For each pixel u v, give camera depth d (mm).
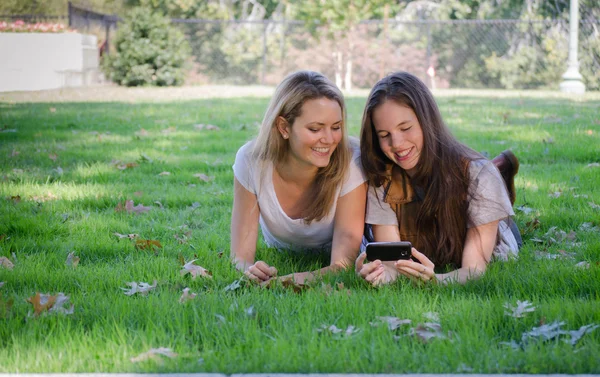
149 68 18203
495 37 19469
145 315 2562
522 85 18750
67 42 17875
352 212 3258
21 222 4055
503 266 3182
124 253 3600
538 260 3299
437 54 19547
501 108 11188
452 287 2887
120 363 2164
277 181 3273
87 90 16422
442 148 3096
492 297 2771
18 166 6066
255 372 2104
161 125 9180
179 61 18594
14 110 10922
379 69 18594
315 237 3428
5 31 18016
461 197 3123
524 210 4387
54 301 2723
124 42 18234
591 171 5598
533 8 19672
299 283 2963
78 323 2527
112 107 11648
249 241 3383
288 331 2367
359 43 18219
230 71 20406
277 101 3066
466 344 2244
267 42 20359
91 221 4191
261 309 2611
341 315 2535
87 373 2096
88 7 23719
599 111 10625
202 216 4441
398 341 2334
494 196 3123
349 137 3412
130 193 4984
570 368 2066
